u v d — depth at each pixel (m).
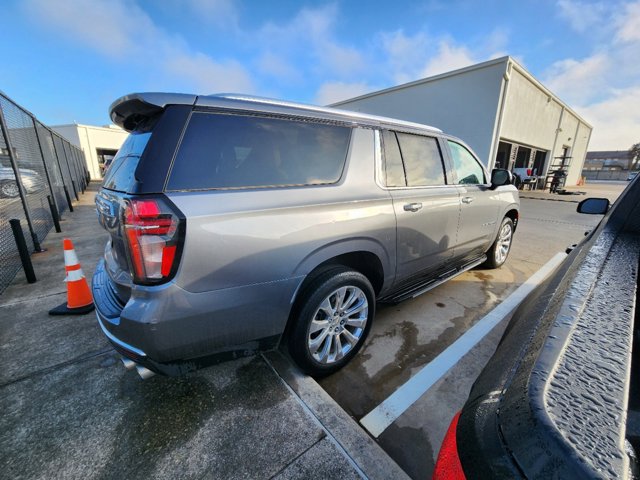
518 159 18.36
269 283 1.59
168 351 1.40
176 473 1.33
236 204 1.48
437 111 13.03
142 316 1.33
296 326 1.79
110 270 1.72
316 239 1.74
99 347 2.22
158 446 1.45
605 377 0.60
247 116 1.62
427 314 2.95
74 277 2.70
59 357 2.11
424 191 2.50
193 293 1.38
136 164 1.40
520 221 8.10
